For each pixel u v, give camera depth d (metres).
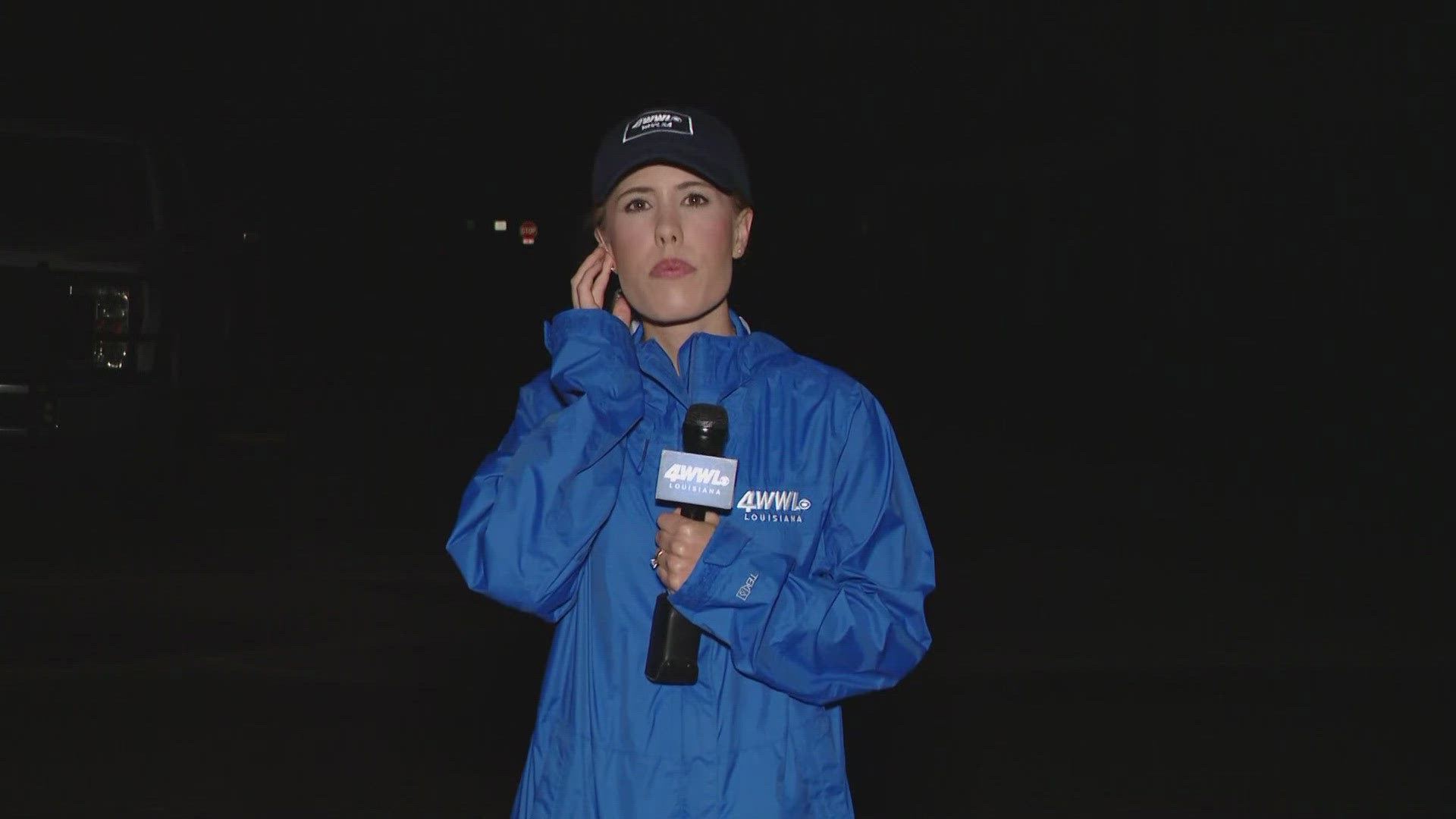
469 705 6.15
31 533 9.31
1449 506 11.35
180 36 24.88
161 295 9.67
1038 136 25.58
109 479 10.80
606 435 2.31
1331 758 5.69
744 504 2.34
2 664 6.52
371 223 27.28
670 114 2.47
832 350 28.16
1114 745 5.80
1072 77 24.36
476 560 2.34
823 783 2.34
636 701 2.29
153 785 5.16
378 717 5.97
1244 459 14.09
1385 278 16.50
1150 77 21.67
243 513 10.32
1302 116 18.08
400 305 27.36
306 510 10.65
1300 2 18.27
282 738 5.68
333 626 7.37
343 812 4.97
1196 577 8.93
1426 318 15.83
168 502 10.53
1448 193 15.80
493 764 5.46
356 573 8.59
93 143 9.79
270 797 5.09
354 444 14.72
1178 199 20.66
